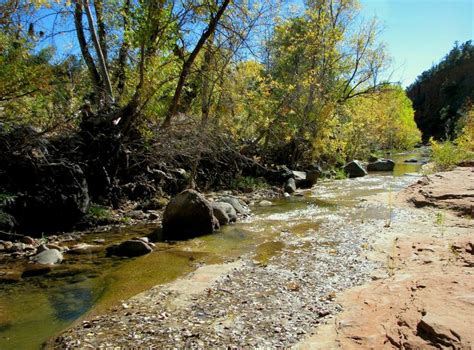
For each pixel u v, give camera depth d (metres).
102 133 11.58
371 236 8.45
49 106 10.76
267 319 4.55
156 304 5.10
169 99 14.20
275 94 21.48
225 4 11.98
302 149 23.08
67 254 7.64
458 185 13.12
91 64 13.73
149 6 11.31
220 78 14.26
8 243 8.02
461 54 100.56
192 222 9.24
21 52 8.82
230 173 17.28
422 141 80.94
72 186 9.74
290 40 22.28
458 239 7.41
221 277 6.08
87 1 12.89
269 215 11.51
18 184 8.98
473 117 27.91
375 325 4.00
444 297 4.24
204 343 4.05
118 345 4.06
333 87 26.00
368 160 31.05
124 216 10.98
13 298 5.49
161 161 13.63
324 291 5.38
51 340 4.27
